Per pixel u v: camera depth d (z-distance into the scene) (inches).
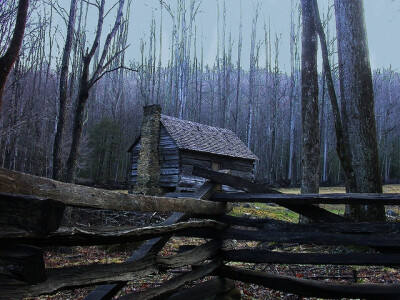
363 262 139.3
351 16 306.5
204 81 2674.7
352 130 300.0
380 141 1889.8
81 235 85.2
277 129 1897.1
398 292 138.0
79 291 223.9
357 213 295.0
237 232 163.5
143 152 746.8
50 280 77.8
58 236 78.9
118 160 1231.5
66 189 83.4
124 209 104.3
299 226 154.9
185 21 1466.5
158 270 121.1
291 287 153.2
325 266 249.6
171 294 130.0
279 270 243.1
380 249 141.8
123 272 102.5
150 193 721.6
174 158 724.0
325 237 144.1
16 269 67.2
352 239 139.3
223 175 168.9
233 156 813.9
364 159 293.0
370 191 289.3
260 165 1899.6
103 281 94.3
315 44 394.3
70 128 1026.1
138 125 1760.6
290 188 1192.8
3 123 537.0
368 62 304.8
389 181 1337.4
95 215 436.1
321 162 1680.6
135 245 354.6
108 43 358.3
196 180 740.7
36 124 778.2
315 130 381.4
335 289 145.3
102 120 1219.2
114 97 1764.3
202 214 157.2
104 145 1182.3
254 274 162.4
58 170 362.9
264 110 2058.3
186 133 774.5
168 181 725.3
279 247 325.1
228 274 167.6
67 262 291.9
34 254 68.4
